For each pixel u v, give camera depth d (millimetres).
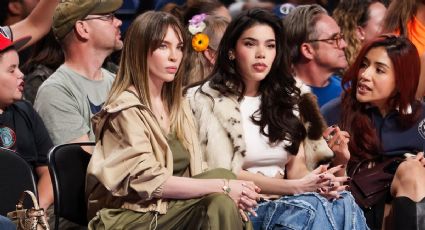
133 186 8344
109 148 8516
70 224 9234
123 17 14305
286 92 9555
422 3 11867
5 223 7754
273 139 9469
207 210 8164
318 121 9789
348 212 8977
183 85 10688
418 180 9625
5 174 8656
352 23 13250
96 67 10664
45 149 9797
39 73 10930
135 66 8719
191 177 8789
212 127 9227
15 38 10219
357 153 10109
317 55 11750
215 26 10797
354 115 10164
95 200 8625
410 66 10062
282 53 9547
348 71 10297
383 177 9875
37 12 10328
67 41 10562
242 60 9398
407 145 10156
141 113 8562
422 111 10219
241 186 8469
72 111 10180
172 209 8438
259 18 9414
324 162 9805
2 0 12000
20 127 9578
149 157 8406
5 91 9266
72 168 8789
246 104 9523
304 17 11812
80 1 10461
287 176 9805
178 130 8930
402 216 9492
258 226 9094
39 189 9688
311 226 8773
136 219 8422
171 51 8758
